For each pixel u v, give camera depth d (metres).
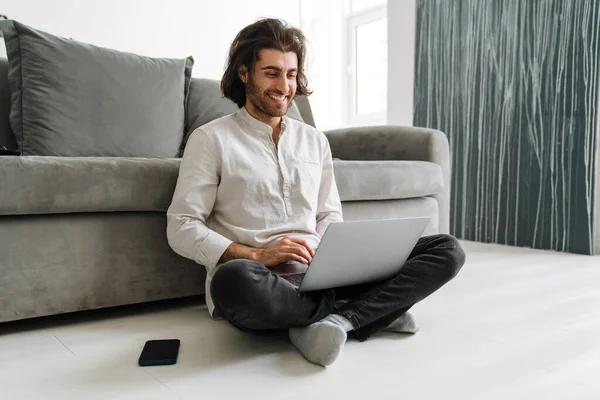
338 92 4.39
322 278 1.13
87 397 0.95
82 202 1.36
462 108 3.02
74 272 1.39
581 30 2.45
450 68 3.08
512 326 1.37
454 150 3.07
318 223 1.46
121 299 1.46
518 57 2.71
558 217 2.57
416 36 3.29
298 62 1.39
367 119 4.27
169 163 1.52
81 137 1.80
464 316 1.46
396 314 1.24
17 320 1.45
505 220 2.81
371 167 1.98
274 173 1.34
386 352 1.18
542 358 1.14
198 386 1.00
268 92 1.31
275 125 1.40
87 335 1.32
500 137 2.82
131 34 3.12
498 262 2.29
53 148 1.75
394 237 1.17
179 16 3.32
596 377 1.03
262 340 1.27
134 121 1.92
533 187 2.67
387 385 0.99
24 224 1.32
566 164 2.53
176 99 2.07
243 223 1.32
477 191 2.95
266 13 3.75
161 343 1.20
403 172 2.08
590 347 1.21
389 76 3.54
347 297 1.33
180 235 1.27
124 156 1.89
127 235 1.47
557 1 2.53
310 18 4.08
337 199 1.50
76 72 1.82
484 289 1.78
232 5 3.55
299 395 0.95
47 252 1.35
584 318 1.44
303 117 2.60
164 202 1.49
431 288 1.23
